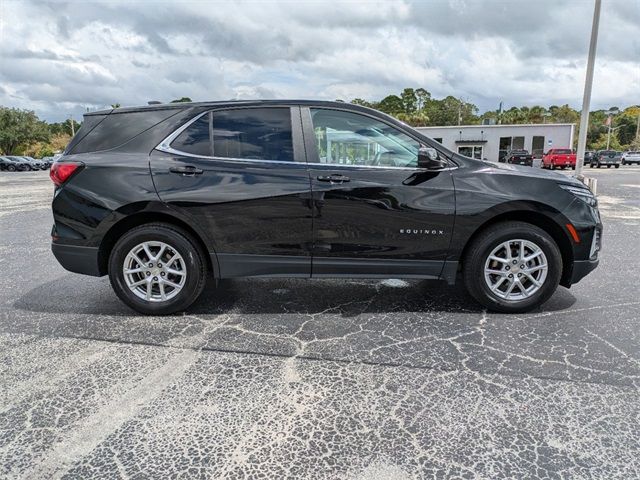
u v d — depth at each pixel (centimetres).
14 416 235
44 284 462
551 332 335
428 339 325
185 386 263
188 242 359
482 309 384
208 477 191
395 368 283
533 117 7019
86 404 245
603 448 208
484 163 368
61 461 202
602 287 441
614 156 3681
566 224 354
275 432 221
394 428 223
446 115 8738
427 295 423
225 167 353
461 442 213
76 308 391
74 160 361
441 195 350
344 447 210
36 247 647
